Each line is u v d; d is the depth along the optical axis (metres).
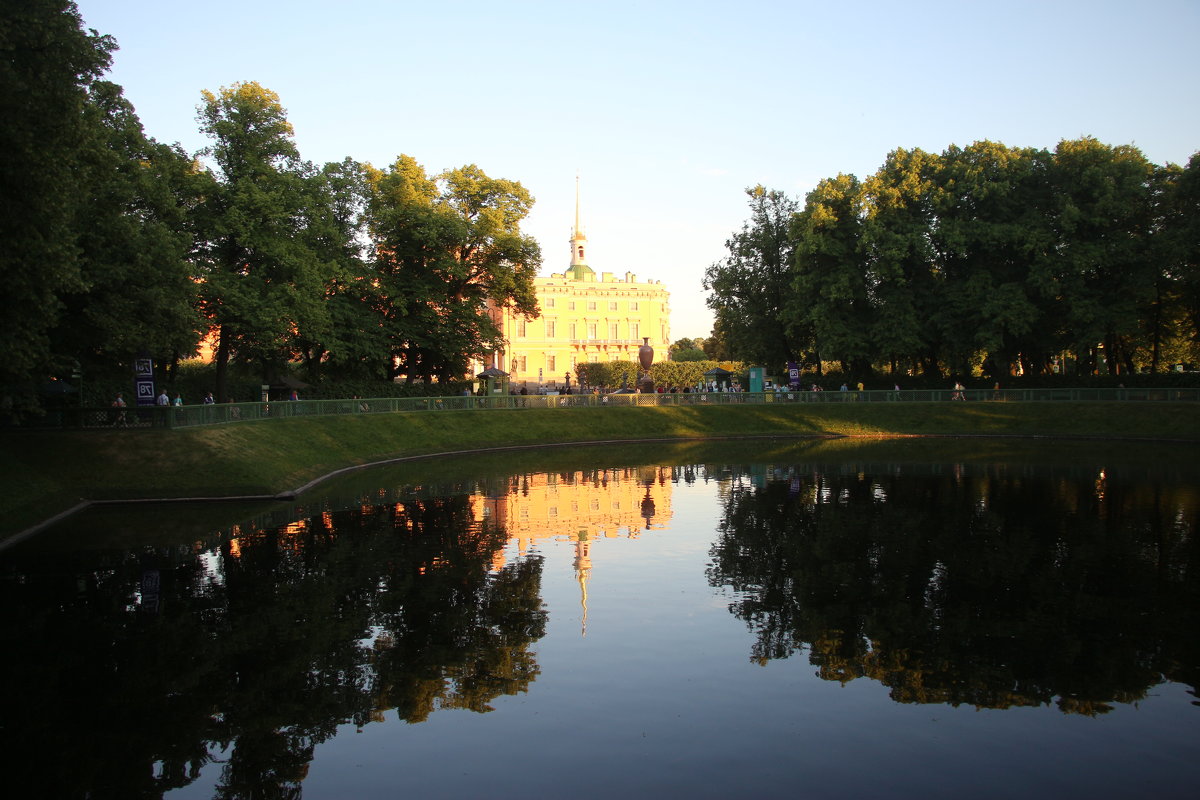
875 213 58.31
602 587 17.34
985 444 47.41
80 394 38.19
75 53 19.89
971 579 17.59
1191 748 10.33
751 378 62.22
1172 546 20.30
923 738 10.65
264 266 41.16
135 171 31.73
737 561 19.47
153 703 11.91
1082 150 55.28
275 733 10.97
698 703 11.70
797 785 9.49
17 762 10.27
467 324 56.31
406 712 11.52
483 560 19.75
